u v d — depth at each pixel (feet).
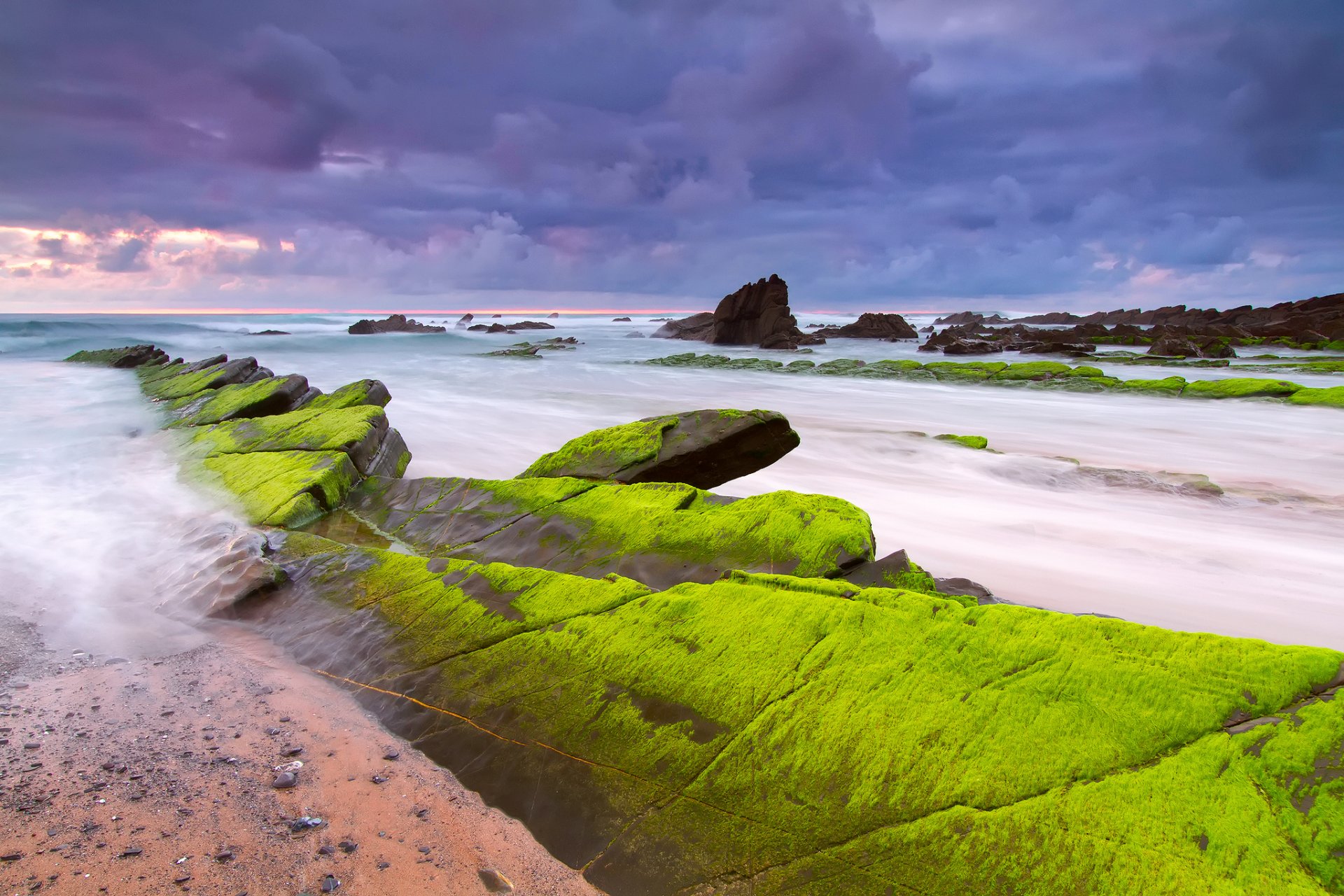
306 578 20.10
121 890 10.09
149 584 21.18
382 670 15.75
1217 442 55.83
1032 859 9.20
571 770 12.21
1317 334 165.89
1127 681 10.85
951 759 10.50
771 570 16.98
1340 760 9.02
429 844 11.12
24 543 24.40
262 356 133.90
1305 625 22.25
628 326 370.53
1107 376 95.50
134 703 14.97
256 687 15.71
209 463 33.47
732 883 10.02
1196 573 26.66
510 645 15.19
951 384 98.02
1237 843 8.63
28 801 11.82
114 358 95.86
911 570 16.16
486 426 57.21
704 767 11.54
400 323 220.43
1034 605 23.57
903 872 9.57
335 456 29.09
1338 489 41.27
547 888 10.36
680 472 27.45
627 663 13.75
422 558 19.76
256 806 11.90
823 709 11.71
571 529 21.07
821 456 47.37
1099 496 37.68
